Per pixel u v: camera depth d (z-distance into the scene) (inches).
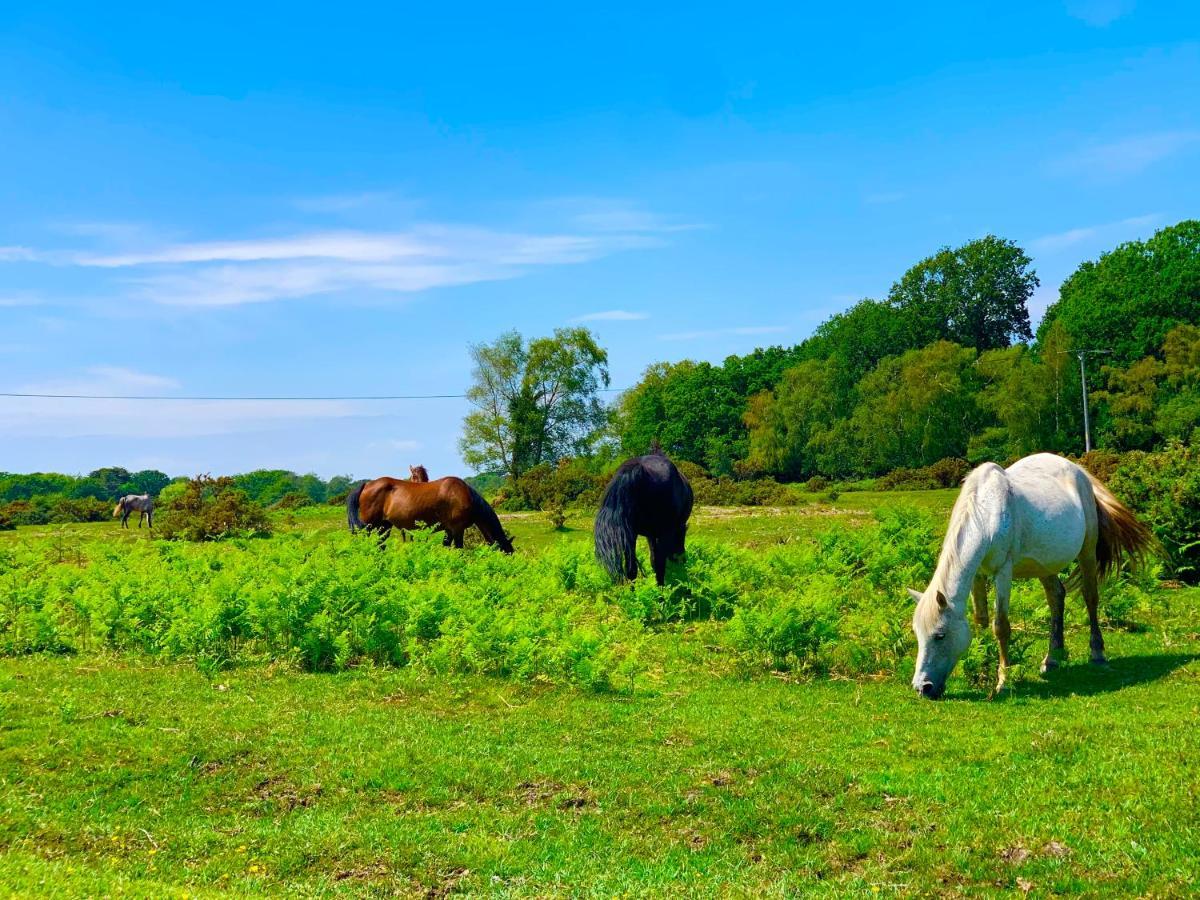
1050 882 197.8
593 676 365.4
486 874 216.2
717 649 424.5
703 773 271.1
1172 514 550.9
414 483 759.7
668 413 3248.0
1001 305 3021.7
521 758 284.5
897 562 547.2
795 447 2544.3
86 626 465.1
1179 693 322.7
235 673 394.9
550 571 568.4
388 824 242.1
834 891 200.2
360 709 340.5
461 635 395.5
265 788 268.7
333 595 435.8
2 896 182.2
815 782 259.8
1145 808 224.8
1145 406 2097.7
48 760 281.7
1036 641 413.1
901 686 361.7
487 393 2448.3
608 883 208.4
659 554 513.7
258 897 200.7
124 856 228.2
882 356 2942.9
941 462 1962.4
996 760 267.6
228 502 1113.4
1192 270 2293.3
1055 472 376.5
